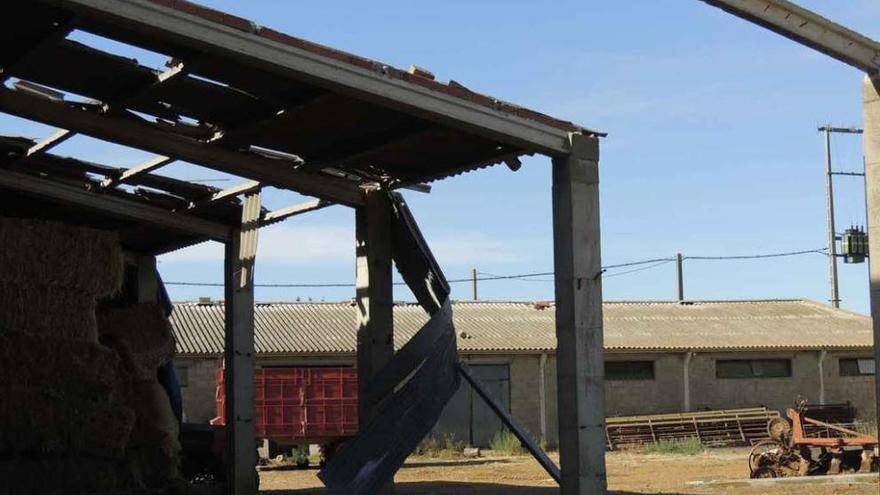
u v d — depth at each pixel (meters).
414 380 11.63
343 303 36.06
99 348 11.08
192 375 29.14
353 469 10.81
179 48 9.62
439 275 13.19
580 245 10.51
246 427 15.21
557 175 10.66
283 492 17.12
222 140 12.15
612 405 33.34
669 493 15.52
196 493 12.92
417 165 12.91
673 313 38.94
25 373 10.62
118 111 11.34
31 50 9.61
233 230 15.38
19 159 13.12
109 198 14.38
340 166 13.00
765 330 36.38
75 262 10.98
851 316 39.12
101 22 9.03
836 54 13.93
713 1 12.77
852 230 40.91
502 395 32.22
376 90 9.53
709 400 34.03
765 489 15.68
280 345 30.27
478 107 10.06
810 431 19.19
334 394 25.83
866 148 14.68
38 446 10.67
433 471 22.62
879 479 16.16
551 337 33.47
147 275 17.34
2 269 10.52
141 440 12.50
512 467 23.84
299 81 9.71
